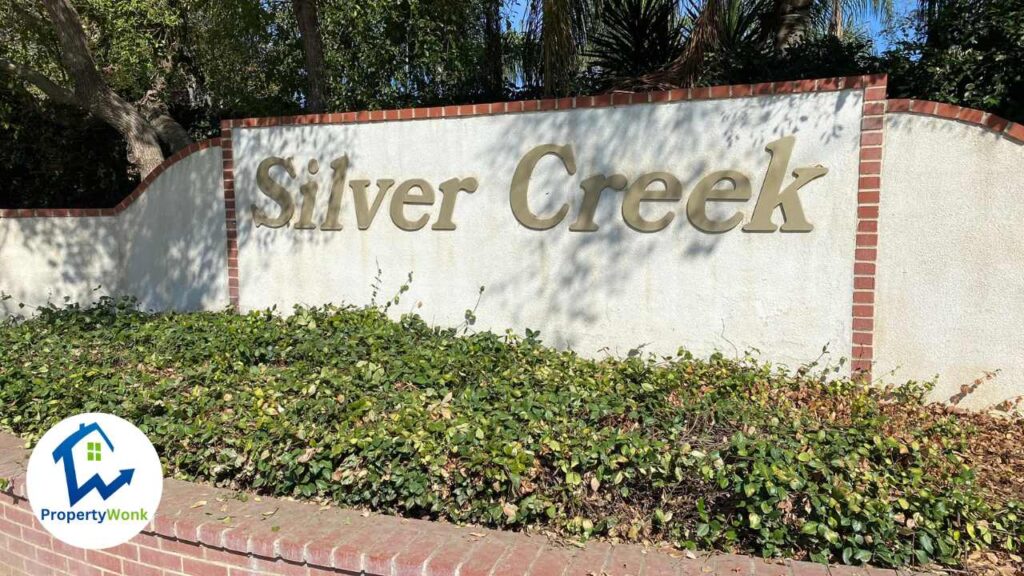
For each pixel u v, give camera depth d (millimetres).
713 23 6785
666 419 4031
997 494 3689
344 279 6930
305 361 5285
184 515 3344
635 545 3168
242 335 5789
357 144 6746
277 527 3225
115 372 5109
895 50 6824
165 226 8023
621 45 8281
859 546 3031
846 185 5164
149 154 9945
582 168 5883
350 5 9680
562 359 5426
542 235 6070
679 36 8195
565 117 5906
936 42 6746
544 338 6137
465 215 6344
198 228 7738
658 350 5781
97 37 11797
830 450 3518
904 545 3033
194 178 7691
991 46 6250
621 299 5855
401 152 6562
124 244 8516
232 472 3857
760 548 3156
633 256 5789
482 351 5500
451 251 6426
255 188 7277
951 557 2973
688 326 5680
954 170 4953
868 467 3496
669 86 7004
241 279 7465
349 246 6871
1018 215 4820
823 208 5238
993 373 4969
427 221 6496
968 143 4902
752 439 3682
